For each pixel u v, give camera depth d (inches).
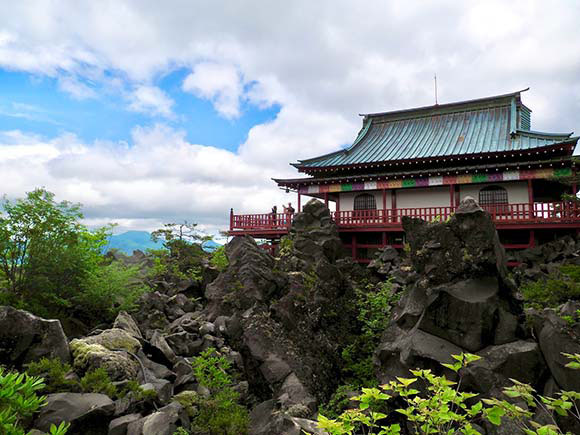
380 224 1203.2
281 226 1269.7
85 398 400.2
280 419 415.2
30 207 674.2
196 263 1196.5
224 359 577.9
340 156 1471.5
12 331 463.5
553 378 427.2
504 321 487.8
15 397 170.4
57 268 703.1
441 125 1515.7
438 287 518.6
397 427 189.3
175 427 405.1
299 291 767.7
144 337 690.2
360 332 778.8
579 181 1017.5
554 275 828.0
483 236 517.3
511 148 1190.9
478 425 398.6
